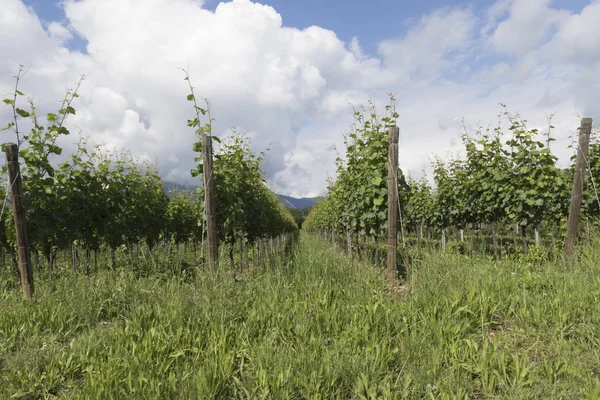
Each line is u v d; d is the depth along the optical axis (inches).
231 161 299.6
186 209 494.6
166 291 174.2
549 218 322.0
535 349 114.3
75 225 239.8
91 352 122.9
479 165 354.6
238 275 317.1
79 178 250.8
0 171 216.5
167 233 470.0
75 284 189.0
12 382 106.4
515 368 99.3
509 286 162.6
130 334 131.9
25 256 195.5
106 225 274.2
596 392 83.0
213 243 217.3
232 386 101.1
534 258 234.7
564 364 99.9
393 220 214.2
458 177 410.6
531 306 135.6
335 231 594.6
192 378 99.7
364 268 208.1
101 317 167.2
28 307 162.4
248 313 150.1
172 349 122.0
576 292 147.0
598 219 304.3
